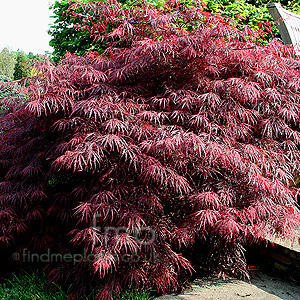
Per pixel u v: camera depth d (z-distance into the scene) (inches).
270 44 111.6
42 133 108.6
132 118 89.0
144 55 93.4
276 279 102.0
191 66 100.4
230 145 89.1
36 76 92.4
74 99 94.1
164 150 79.2
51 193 98.3
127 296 84.2
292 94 106.3
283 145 103.3
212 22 101.7
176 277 92.6
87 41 205.9
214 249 98.9
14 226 90.9
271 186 87.0
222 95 97.9
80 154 76.2
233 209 83.6
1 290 94.5
